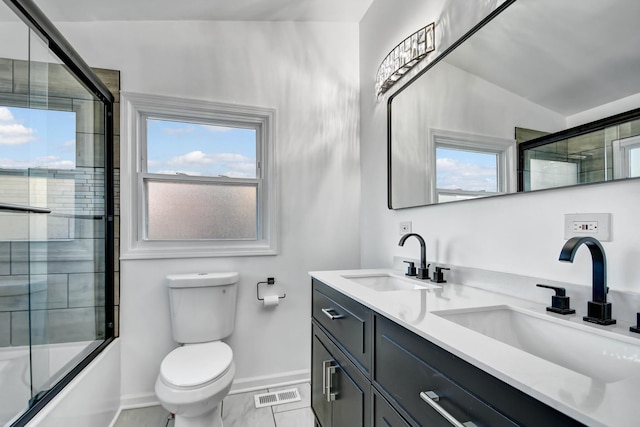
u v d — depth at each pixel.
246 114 2.11
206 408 1.37
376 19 2.12
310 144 2.24
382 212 2.04
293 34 2.22
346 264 2.30
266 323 2.11
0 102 1.41
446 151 1.43
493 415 0.54
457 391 0.63
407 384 0.81
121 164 1.85
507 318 0.97
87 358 1.53
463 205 1.36
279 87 2.18
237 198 2.16
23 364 1.42
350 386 1.16
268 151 2.15
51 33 1.32
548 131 0.97
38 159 1.54
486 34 1.20
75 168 1.69
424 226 1.62
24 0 1.17
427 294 1.13
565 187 0.93
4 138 1.42
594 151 0.85
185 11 1.88
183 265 1.94
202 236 2.08
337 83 2.32
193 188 2.07
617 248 0.81
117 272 1.82
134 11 1.80
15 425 1.05
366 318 1.04
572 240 0.76
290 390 2.03
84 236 1.72
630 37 0.77
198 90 2.00
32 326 1.48
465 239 1.34
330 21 2.31
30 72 1.48
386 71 1.85
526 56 1.04
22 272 1.46
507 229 1.14
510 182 1.11
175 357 1.54
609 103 0.82
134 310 1.85
